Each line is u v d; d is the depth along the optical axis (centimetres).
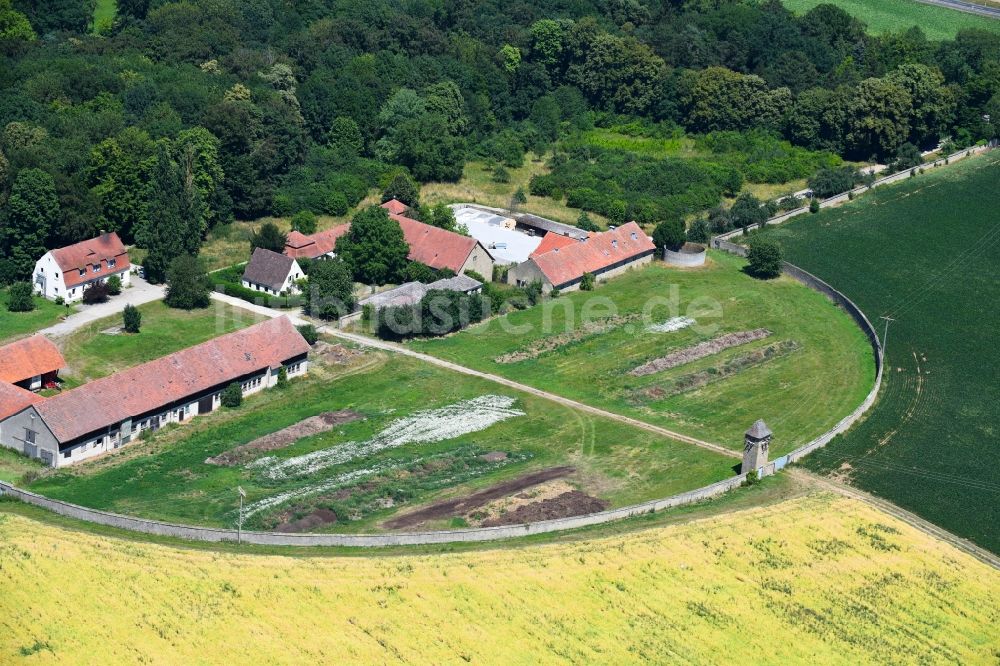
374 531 12731
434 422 15112
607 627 11250
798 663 10981
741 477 13862
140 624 10925
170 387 14850
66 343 16775
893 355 17450
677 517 13088
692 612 11519
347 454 14325
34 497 12900
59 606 11094
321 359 16638
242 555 12025
